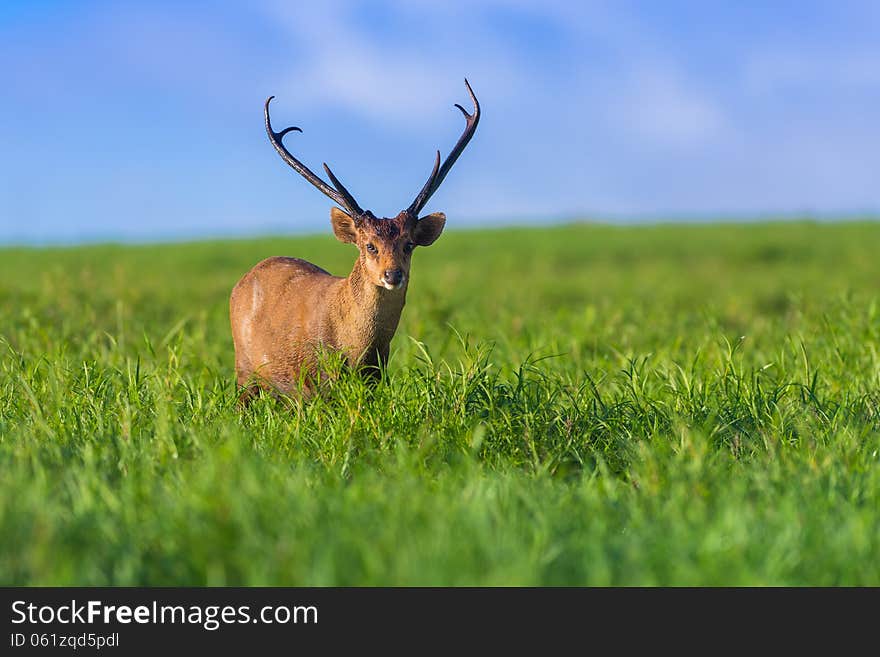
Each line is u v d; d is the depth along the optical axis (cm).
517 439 1605
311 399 1834
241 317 1950
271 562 1009
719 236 10019
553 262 7462
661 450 1505
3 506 1068
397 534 1050
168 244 10031
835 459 1409
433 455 1495
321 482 1327
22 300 3500
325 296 1842
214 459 1277
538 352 2475
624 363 2302
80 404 1698
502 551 1016
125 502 1162
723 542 1066
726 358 2056
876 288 4556
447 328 2906
